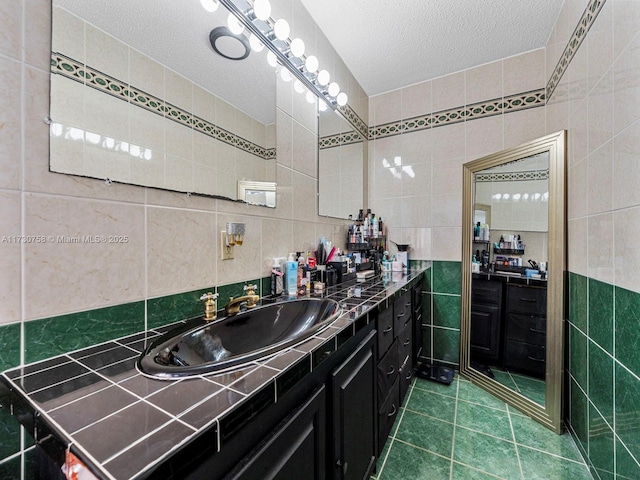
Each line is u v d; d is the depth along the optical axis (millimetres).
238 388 504
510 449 1350
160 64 884
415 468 1238
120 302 758
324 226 1827
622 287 952
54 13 650
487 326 1944
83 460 341
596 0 1144
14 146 583
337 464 807
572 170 1421
